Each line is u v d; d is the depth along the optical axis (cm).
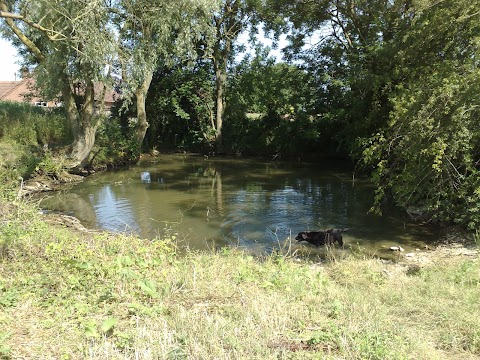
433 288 575
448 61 1091
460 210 972
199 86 2834
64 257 604
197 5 1409
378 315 468
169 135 2969
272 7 2256
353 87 1800
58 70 1475
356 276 665
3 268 563
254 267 665
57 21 1236
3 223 715
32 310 436
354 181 1817
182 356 346
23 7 1223
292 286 563
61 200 1382
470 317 462
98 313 440
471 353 397
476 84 867
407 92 1170
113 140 2191
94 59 1238
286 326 428
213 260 689
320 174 2025
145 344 364
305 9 2152
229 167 2270
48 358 344
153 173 2012
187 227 1091
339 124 2477
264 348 369
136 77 1402
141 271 587
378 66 1589
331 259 826
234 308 461
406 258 860
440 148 895
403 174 1002
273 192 1569
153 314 434
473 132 915
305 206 1335
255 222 1148
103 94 1764
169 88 2792
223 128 2880
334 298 527
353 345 379
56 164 1647
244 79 2808
